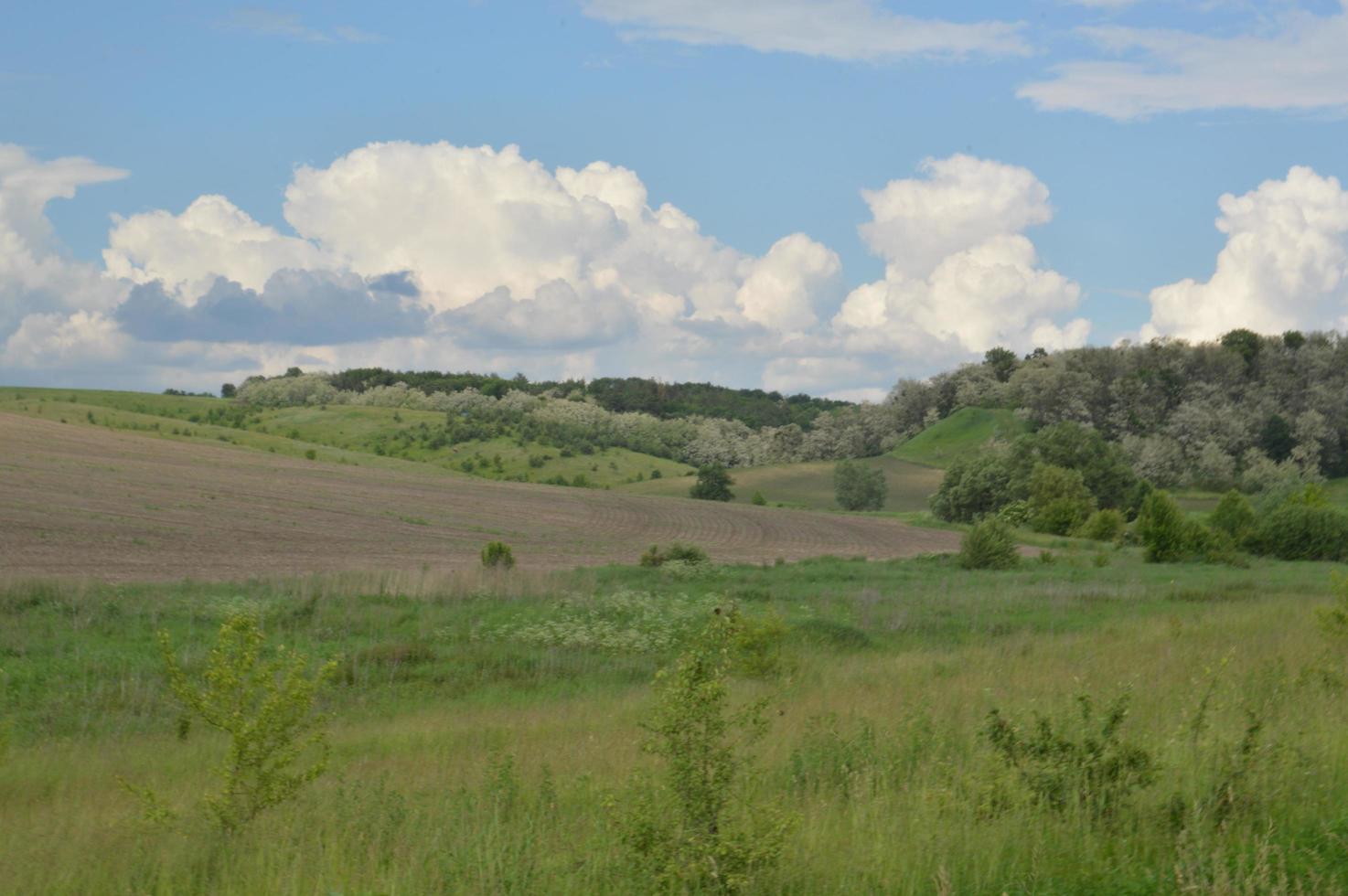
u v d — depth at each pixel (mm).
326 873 6980
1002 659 18500
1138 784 7555
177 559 46000
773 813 6742
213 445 105938
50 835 8438
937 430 153000
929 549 70188
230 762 8539
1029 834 6945
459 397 182000
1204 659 15289
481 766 11141
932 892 6082
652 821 6594
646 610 29406
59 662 21062
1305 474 123438
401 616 28328
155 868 7418
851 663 20453
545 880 6566
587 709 16469
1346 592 17281
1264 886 5719
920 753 10000
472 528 72562
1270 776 7543
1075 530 73438
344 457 119875
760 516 92000
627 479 136875
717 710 6863
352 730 15711
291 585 33688
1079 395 145125
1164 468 120188
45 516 54688
